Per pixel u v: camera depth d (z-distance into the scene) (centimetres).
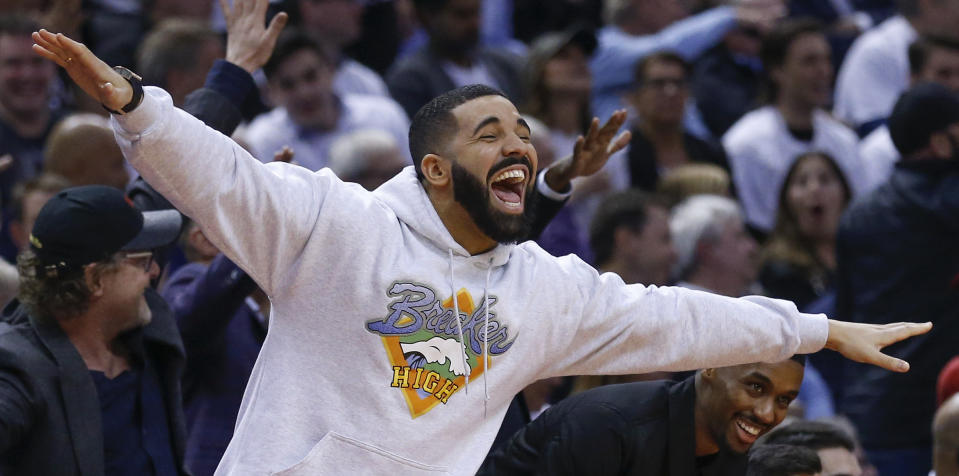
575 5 3206
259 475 984
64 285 1207
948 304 2075
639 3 2973
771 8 2973
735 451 1191
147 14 2605
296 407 995
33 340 1208
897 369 1096
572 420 1184
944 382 1739
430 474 1014
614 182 2539
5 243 2003
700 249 2158
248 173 960
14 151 2139
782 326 1108
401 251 1008
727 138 2738
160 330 1294
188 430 1470
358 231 993
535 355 1059
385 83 2700
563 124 2539
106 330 1246
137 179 1395
